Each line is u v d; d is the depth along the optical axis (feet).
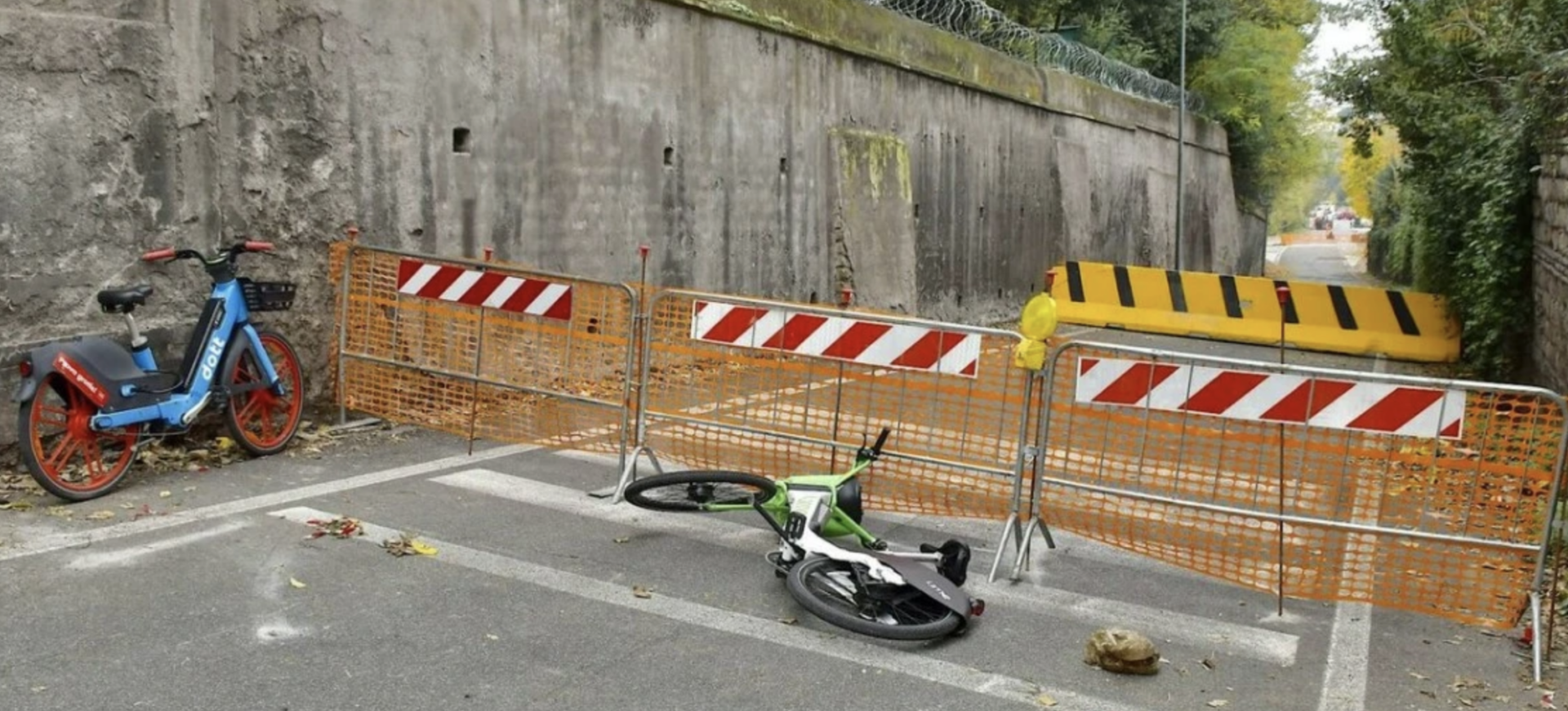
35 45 20.70
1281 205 233.96
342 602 15.76
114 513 19.16
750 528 20.12
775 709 13.12
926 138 54.85
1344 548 18.38
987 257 62.39
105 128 21.90
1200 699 13.98
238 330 22.44
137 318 22.74
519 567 17.54
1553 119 34.47
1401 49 54.08
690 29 37.83
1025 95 65.92
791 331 20.33
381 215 27.61
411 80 28.12
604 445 23.63
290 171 25.50
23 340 20.89
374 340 26.23
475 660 14.08
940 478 20.25
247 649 14.07
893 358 19.52
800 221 44.93
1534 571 15.97
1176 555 18.65
